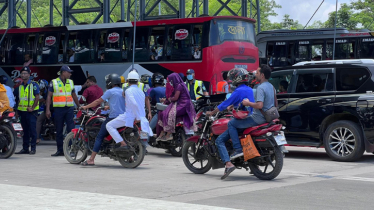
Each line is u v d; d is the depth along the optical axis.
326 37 27.55
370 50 26.50
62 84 12.81
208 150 9.34
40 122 15.99
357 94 11.55
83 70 22.88
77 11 35.84
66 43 23.36
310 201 6.93
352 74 11.70
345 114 11.86
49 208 6.22
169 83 12.12
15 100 13.53
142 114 10.41
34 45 24.17
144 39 21.39
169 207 6.32
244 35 20.31
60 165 10.97
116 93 10.57
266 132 8.62
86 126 11.05
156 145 12.84
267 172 9.76
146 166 10.90
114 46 22.12
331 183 8.49
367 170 10.19
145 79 15.24
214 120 9.27
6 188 7.71
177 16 33.88
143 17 35.12
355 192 7.64
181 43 20.45
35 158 12.35
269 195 7.36
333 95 11.81
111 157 10.77
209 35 19.83
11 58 24.64
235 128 8.84
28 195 7.11
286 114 12.34
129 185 8.25
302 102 12.15
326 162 11.54
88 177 9.17
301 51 28.20
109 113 10.62
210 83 19.64
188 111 12.10
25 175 9.41
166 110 12.22
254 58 20.38
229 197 7.20
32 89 13.42
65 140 11.35
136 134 10.48
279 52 28.83
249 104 8.62
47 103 12.80
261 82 8.77
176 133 12.50
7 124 12.40
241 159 9.00
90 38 22.75
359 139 11.40
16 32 24.64
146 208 6.25
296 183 8.50
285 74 12.53
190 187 8.06
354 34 26.94
